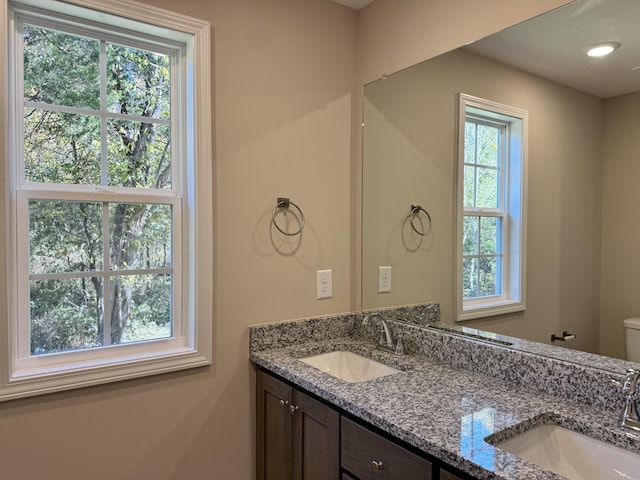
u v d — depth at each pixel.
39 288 1.44
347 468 1.32
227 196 1.74
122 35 1.58
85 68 1.53
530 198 1.47
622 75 1.24
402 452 1.12
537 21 1.41
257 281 1.83
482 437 1.04
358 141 2.11
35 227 1.43
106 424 1.51
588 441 1.12
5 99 1.32
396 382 1.45
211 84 1.69
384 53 1.98
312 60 1.97
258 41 1.81
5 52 1.31
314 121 1.98
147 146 1.65
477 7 1.58
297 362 1.67
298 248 1.94
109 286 1.57
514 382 1.43
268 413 1.74
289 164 1.91
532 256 1.46
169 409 1.63
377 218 2.03
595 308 1.31
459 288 1.69
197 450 1.70
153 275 1.66
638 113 1.22
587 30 1.30
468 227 1.67
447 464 1.01
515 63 1.49
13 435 1.35
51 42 1.47
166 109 1.69
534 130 1.45
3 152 1.32
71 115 1.50
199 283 1.67
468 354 1.59
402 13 1.88
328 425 1.40
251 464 1.83
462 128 1.67
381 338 1.93
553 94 1.38
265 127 1.83
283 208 1.89
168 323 1.69
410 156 1.88
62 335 1.48
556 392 1.32
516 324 1.50
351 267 2.12
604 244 1.30
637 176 1.22
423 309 1.82
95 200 1.53
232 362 1.77
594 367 1.26
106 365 1.49
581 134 1.33
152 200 1.64
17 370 1.38
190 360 1.66
